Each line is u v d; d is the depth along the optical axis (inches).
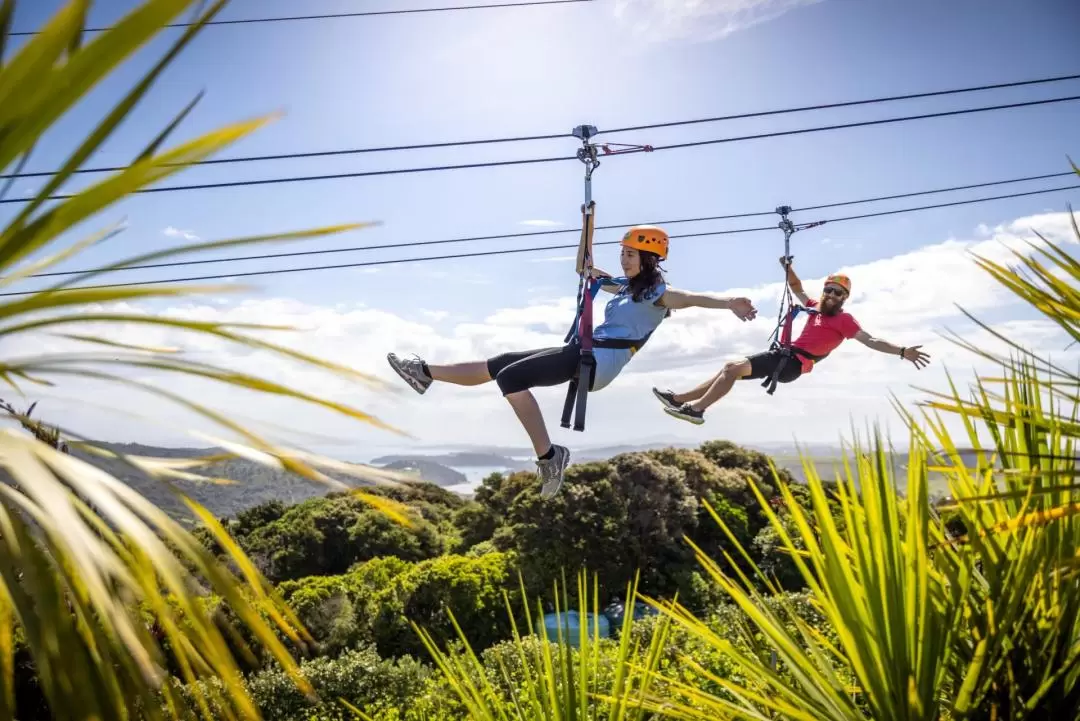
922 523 87.6
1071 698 86.6
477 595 686.5
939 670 88.7
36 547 36.9
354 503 979.3
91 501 38.2
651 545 808.9
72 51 36.9
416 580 683.4
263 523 981.2
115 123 38.9
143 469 41.4
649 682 132.4
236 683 41.6
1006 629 85.7
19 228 38.5
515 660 287.7
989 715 89.2
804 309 275.3
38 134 36.8
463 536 910.4
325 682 432.5
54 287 44.2
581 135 238.7
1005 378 85.7
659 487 838.5
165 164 40.6
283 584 676.1
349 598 665.6
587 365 201.6
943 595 95.3
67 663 36.7
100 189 39.1
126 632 35.9
